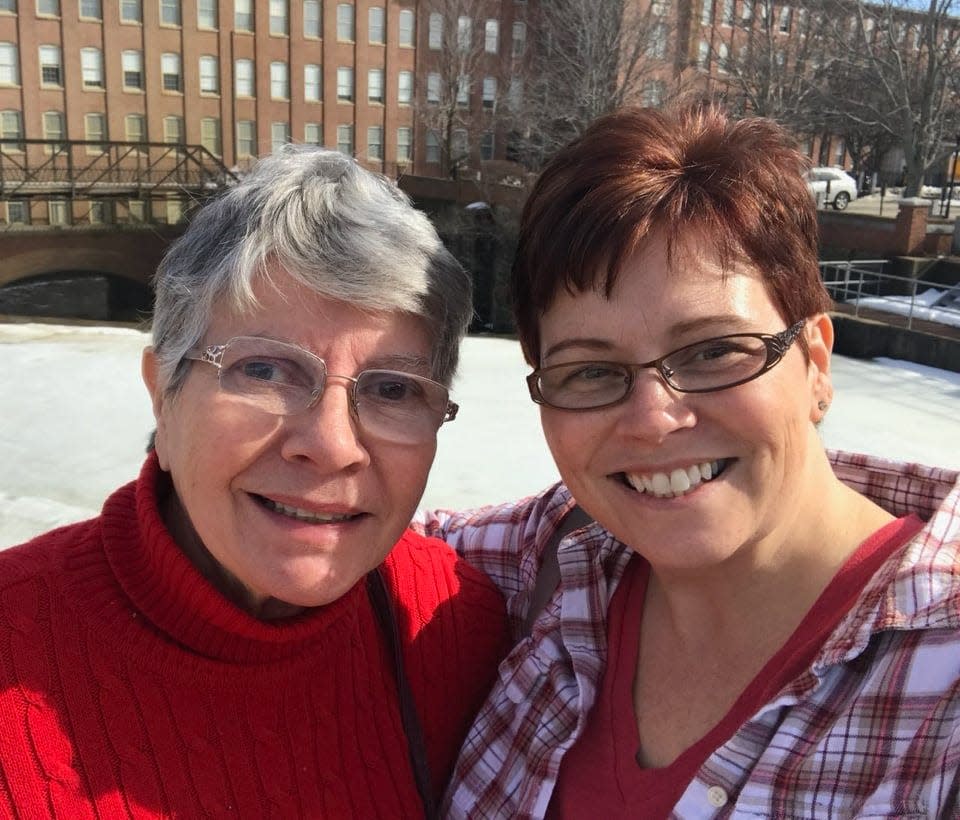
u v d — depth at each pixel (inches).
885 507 20.5
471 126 520.1
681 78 362.6
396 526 19.0
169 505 19.8
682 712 18.8
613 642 20.7
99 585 18.1
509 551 27.0
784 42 357.1
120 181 485.4
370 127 577.9
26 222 432.1
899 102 323.6
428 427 18.8
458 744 23.8
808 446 18.2
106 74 510.6
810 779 15.4
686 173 16.5
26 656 17.0
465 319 19.4
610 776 19.0
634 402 16.9
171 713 17.8
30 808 16.0
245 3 535.2
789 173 16.9
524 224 18.4
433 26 579.8
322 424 17.0
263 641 18.7
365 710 21.2
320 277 16.8
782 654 17.6
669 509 17.5
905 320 178.2
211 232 17.4
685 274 16.3
